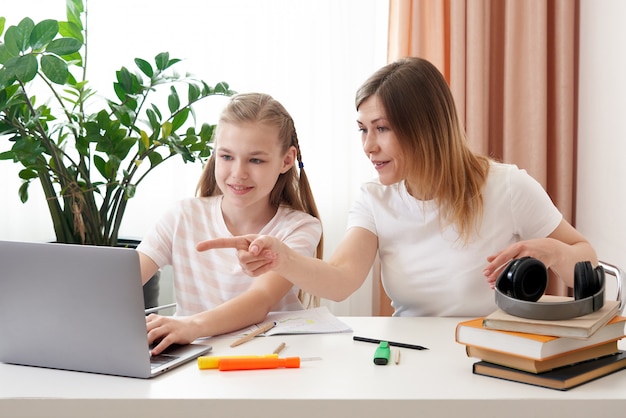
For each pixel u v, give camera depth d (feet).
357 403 3.14
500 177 5.14
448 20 8.57
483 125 8.45
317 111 8.77
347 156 8.75
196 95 7.27
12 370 3.62
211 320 4.25
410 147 4.85
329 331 4.34
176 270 5.64
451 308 5.12
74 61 7.21
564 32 8.14
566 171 8.24
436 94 4.91
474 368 3.51
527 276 3.65
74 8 7.20
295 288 5.56
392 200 5.26
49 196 7.07
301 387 3.30
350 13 8.64
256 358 3.60
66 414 3.20
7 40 6.52
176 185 8.72
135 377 3.47
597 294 3.53
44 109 7.13
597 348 3.58
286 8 8.66
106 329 3.46
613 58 7.08
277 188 5.74
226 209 5.66
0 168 8.57
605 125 7.32
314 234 5.55
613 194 7.07
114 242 7.18
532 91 8.26
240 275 5.40
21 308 3.60
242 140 5.18
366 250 5.22
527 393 3.22
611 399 3.15
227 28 8.67
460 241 5.07
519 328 3.42
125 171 7.09
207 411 3.17
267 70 8.71
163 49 8.68
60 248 3.46
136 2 8.64
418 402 3.14
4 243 3.56
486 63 8.48
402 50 8.50
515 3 8.27
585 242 4.98
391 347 4.01
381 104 4.83
